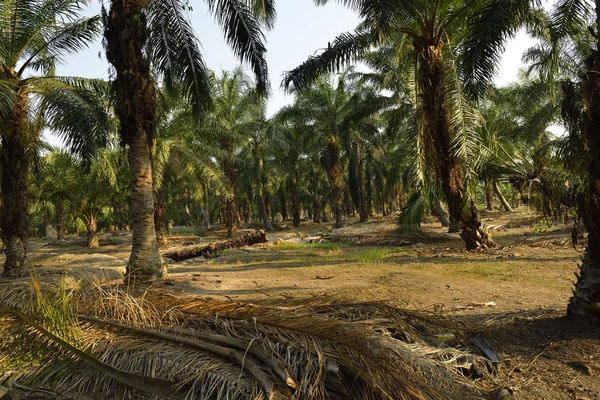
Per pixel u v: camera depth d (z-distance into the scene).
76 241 28.69
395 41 12.70
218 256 14.59
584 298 3.66
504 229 18.47
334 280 7.66
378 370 2.48
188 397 2.62
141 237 7.01
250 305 3.76
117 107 6.89
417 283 6.77
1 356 3.26
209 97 9.43
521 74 21.70
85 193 22.73
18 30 10.06
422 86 10.65
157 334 3.23
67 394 2.87
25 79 10.14
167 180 20.64
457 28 11.49
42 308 3.54
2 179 10.11
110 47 6.89
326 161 29.47
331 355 2.64
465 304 5.14
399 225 15.95
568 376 2.90
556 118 18.23
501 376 2.97
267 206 41.09
